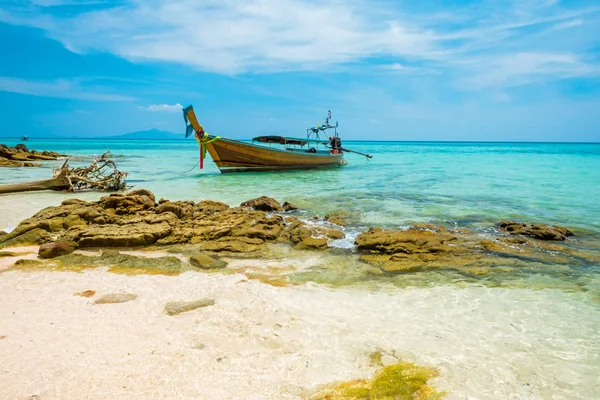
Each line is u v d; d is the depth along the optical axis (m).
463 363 4.61
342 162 36.59
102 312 5.82
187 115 23.77
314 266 8.27
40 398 3.79
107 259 8.52
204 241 9.95
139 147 101.06
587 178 24.45
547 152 76.50
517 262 8.53
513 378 4.34
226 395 3.94
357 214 13.62
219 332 5.23
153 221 10.48
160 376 4.23
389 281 7.42
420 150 91.19
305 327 5.41
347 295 6.70
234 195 17.77
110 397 3.85
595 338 5.29
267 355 4.70
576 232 11.27
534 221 12.70
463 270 8.05
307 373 4.34
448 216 13.34
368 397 3.93
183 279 7.38
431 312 6.04
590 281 7.50
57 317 5.62
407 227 11.66
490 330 5.47
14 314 5.71
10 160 34.69
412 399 3.93
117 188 19.19
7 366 4.31
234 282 7.25
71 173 19.11
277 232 10.66
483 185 21.16
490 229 11.59
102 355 4.60
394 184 21.64
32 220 10.62
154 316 5.70
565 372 4.48
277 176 25.64
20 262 8.15
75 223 10.83
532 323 5.71
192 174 27.16
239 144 25.19
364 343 5.01
